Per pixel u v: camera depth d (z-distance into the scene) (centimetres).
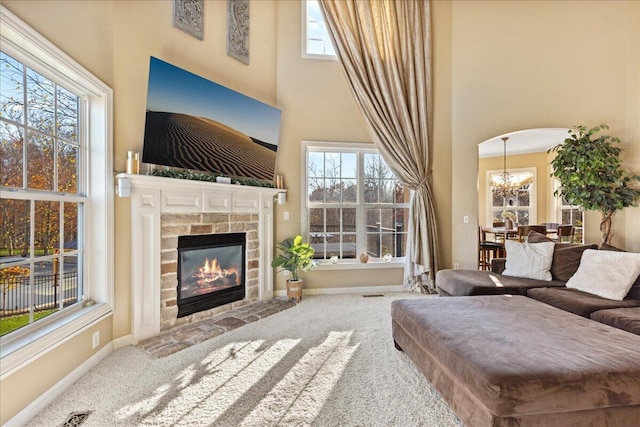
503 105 440
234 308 363
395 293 443
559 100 425
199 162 319
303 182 434
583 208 391
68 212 222
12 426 162
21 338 176
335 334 293
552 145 700
